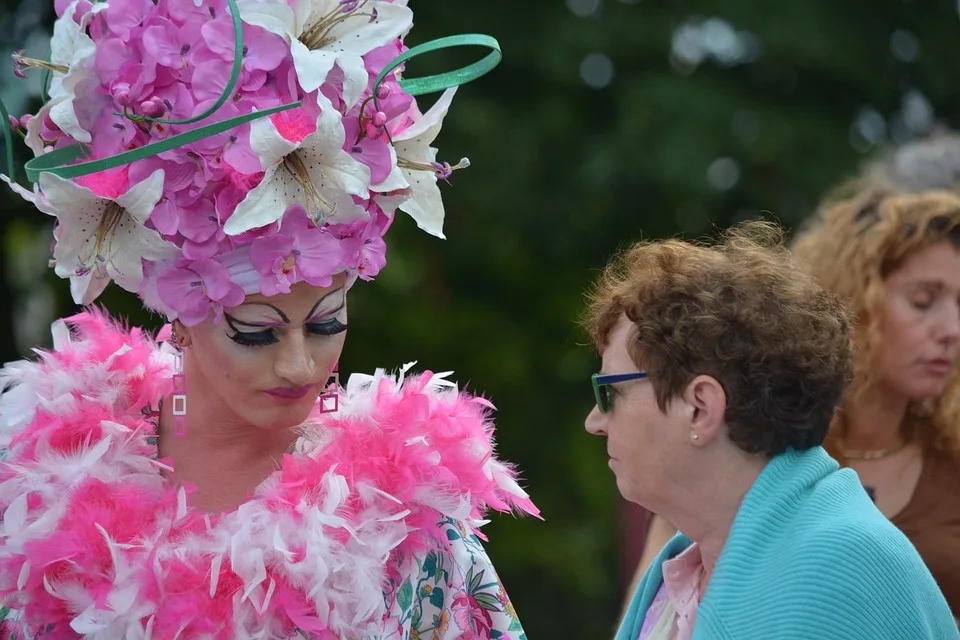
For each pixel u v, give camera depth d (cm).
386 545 548
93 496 561
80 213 523
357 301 1742
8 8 1434
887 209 760
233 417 581
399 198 557
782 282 503
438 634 586
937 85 1700
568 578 1791
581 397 1848
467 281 1839
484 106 1616
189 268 529
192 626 524
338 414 613
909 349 749
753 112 1605
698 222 1688
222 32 511
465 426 610
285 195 517
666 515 522
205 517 559
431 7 1603
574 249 1723
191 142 505
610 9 1666
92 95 523
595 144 1603
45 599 543
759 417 486
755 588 466
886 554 458
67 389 603
